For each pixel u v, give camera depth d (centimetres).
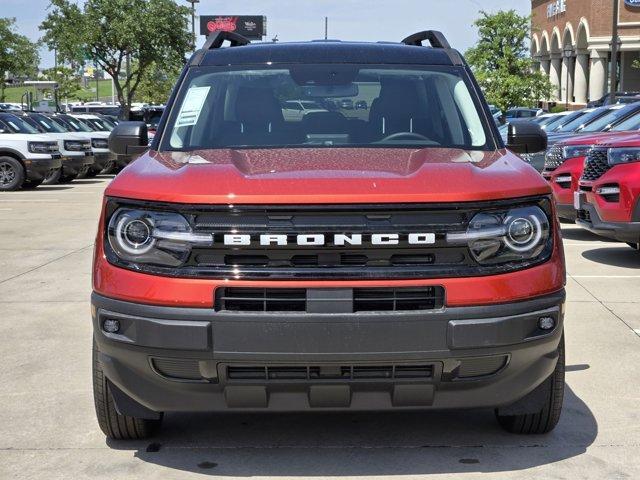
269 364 360
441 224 363
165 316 362
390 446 433
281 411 383
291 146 455
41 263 1001
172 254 365
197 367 366
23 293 823
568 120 1786
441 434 449
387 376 367
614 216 886
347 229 358
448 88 496
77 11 3991
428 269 362
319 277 357
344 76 499
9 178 2044
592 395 512
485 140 466
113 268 376
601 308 740
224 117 479
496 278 365
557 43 5634
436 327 360
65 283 873
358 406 376
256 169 397
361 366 363
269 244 358
